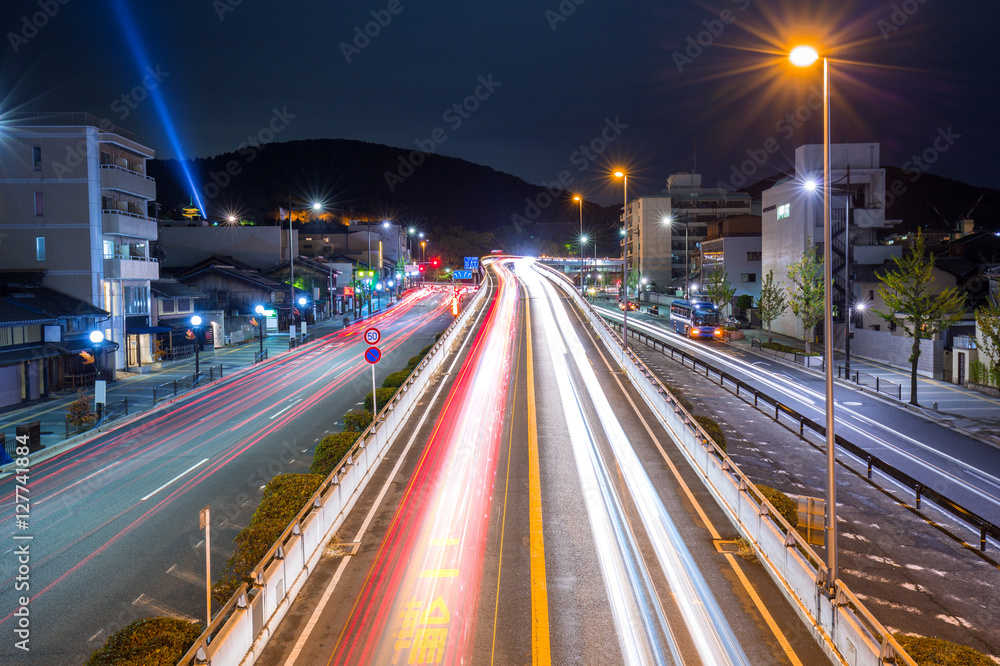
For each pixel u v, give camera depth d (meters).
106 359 42.81
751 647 11.38
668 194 131.75
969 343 40.56
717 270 77.81
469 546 15.66
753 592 13.35
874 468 23.97
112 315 45.03
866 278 58.84
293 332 59.59
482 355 47.97
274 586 12.23
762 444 27.08
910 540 17.45
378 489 19.77
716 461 19.09
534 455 23.27
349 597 13.27
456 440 25.39
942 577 15.29
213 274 69.94
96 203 43.38
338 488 17.08
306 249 110.38
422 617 12.45
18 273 42.00
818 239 61.12
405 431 26.81
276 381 42.44
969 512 17.38
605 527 16.77
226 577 13.97
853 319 60.03
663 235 124.25
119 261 44.91
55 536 17.45
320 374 45.16
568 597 13.18
